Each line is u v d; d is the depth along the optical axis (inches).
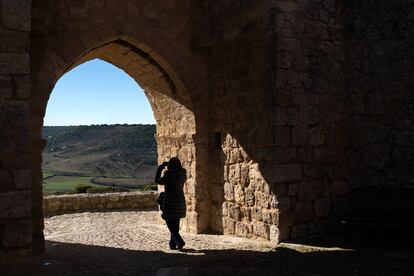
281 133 259.3
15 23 183.8
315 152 269.4
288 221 258.2
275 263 210.5
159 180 271.0
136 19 308.7
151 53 321.4
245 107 289.3
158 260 227.5
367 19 275.3
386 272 186.5
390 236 237.3
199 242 286.7
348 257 216.1
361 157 276.1
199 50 333.4
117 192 543.5
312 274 187.6
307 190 265.4
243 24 291.9
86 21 288.7
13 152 181.3
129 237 318.7
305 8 269.6
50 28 274.4
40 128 260.8
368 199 242.5
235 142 301.4
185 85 327.9
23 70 184.7
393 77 265.6
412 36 259.9
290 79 262.4
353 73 279.3
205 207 332.2
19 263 179.5
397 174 262.5
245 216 289.9
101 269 206.5
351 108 279.4
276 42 259.9
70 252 255.8
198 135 330.6
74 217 434.9
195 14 331.6
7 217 178.9
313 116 269.6
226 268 203.0
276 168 257.6
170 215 262.7
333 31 279.4
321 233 268.2
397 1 265.1
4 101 180.7
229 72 308.3
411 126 259.0
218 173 323.0
